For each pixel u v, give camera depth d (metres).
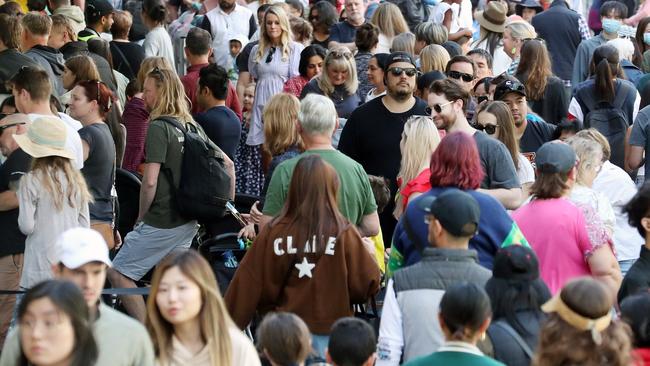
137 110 29.98
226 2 42.03
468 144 17.86
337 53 30.09
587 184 21.22
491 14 38.69
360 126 25.95
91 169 24.36
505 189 21.03
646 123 29.31
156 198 24.34
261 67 35.09
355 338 15.49
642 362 15.05
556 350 14.02
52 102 25.30
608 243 18.62
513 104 25.25
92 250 14.76
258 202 23.67
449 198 16.23
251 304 18.39
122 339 14.55
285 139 24.36
